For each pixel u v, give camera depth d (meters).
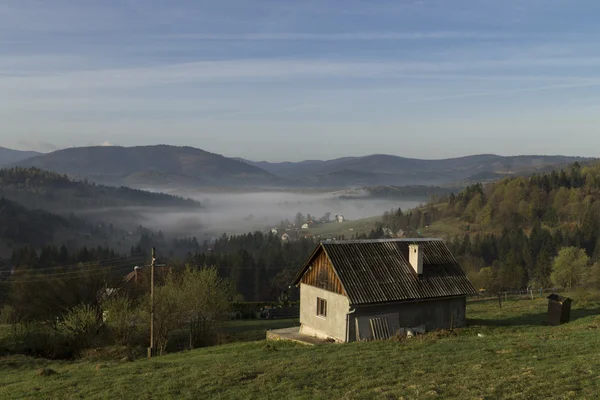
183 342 46.00
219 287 47.12
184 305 42.44
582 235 164.38
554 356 20.23
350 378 18.72
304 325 37.19
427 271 36.12
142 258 168.50
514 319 43.03
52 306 64.19
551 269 122.44
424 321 34.91
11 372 31.69
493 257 169.00
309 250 180.50
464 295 35.91
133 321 45.22
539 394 15.11
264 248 193.88
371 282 33.25
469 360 20.61
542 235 164.75
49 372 25.94
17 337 47.69
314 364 21.47
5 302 74.44
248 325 58.00
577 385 15.70
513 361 19.69
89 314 45.56
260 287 135.00
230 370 21.30
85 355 41.03
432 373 18.69
